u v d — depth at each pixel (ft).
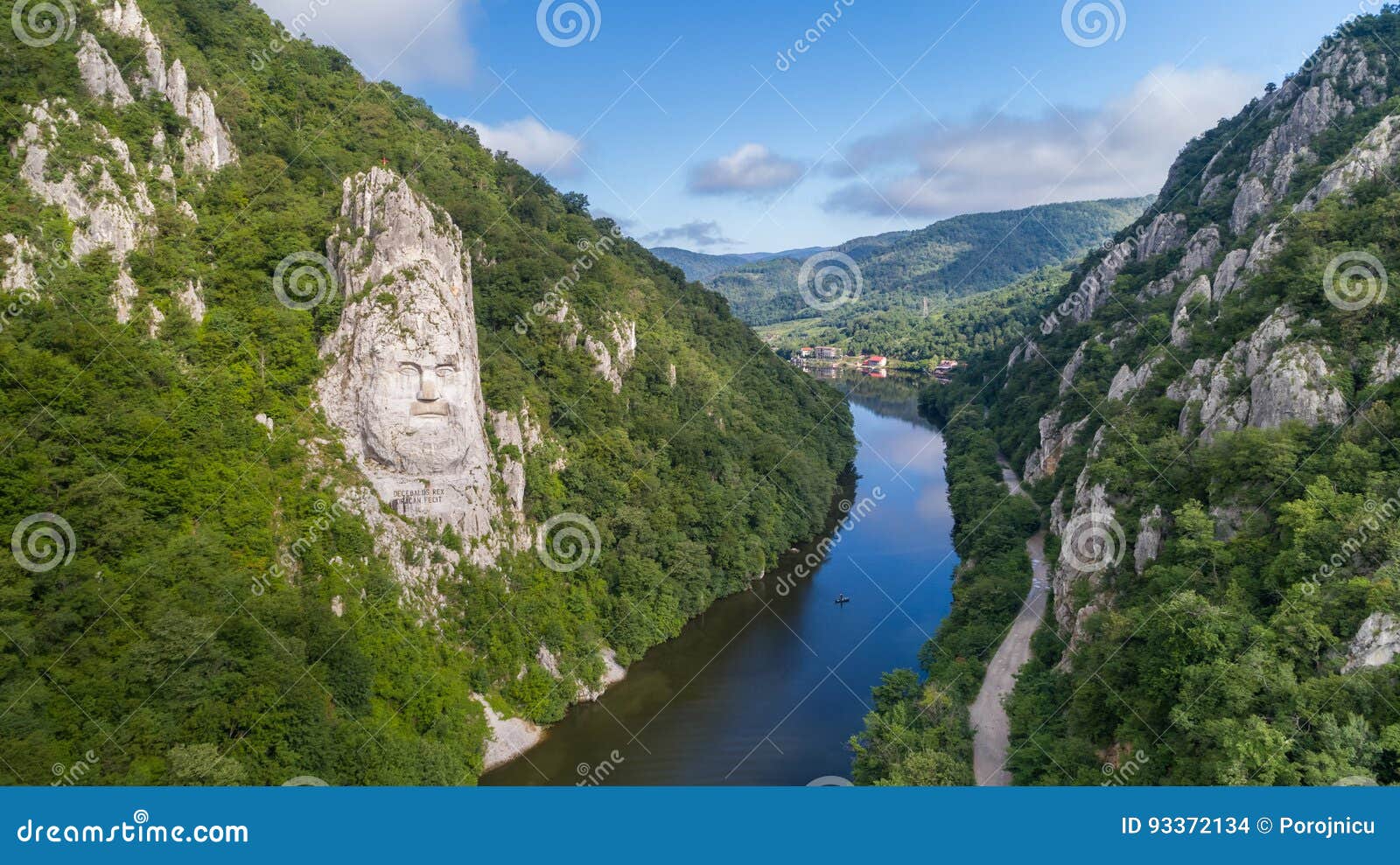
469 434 271.69
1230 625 179.11
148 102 282.15
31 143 237.25
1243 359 263.49
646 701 277.85
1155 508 240.94
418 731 225.97
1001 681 259.80
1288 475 211.41
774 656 308.81
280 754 189.37
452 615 257.55
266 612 205.16
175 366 234.58
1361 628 164.04
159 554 200.95
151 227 258.98
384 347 257.96
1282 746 151.02
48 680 174.60
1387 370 222.48
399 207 270.05
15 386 203.31
